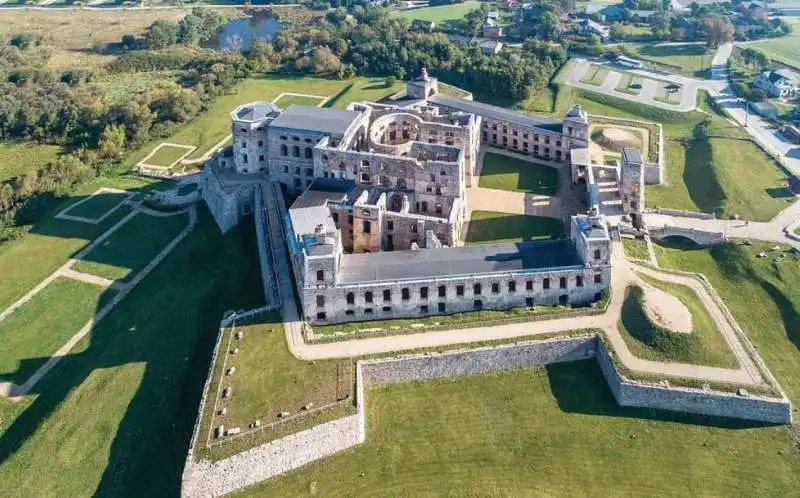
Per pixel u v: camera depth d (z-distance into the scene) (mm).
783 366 125188
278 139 178625
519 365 123062
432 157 172625
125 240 184375
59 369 139500
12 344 147250
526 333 124312
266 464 103938
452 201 162500
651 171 197875
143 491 107312
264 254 154500
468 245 160500
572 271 130625
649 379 113812
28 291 165250
